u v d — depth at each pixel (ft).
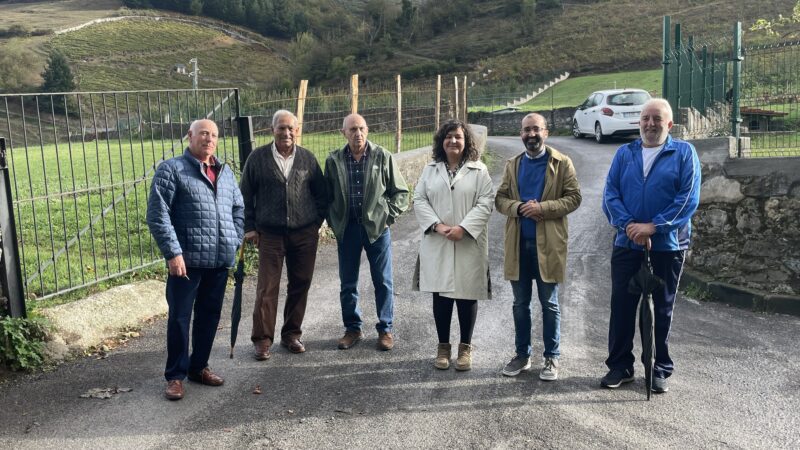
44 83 251.19
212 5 412.36
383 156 18.21
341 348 17.94
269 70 344.08
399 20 303.07
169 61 328.70
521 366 16.15
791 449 12.42
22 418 13.96
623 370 15.43
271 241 17.58
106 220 29.35
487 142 74.33
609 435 13.04
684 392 15.03
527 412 14.06
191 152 15.57
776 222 21.34
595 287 22.84
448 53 253.65
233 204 16.19
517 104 133.49
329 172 18.15
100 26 358.64
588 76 168.35
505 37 251.39
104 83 281.33
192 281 15.21
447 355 16.61
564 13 254.47
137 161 46.93
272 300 17.47
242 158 26.04
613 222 15.53
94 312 19.08
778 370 16.19
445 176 16.63
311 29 410.52
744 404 14.37
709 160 22.50
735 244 22.16
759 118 25.09
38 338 17.06
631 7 232.73
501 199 16.33
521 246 16.08
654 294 15.34
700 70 36.91
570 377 15.96
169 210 14.98
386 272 18.03
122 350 17.88
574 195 15.88
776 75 24.64
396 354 17.54
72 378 16.02
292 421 13.74
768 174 21.36
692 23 180.55
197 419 13.89
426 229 16.46
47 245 25.76
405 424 13.55
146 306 20.54
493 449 12.51
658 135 15.21
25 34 334.24
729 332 18.98
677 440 12.82
